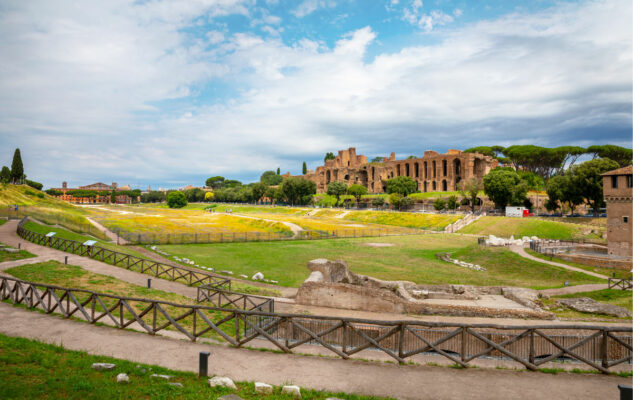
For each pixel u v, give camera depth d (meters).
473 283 29.58
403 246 53.72
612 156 126.38
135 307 16.45
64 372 8.65
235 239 55.53
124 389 7.92
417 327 13.89
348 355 10.58
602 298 24.36
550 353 12.70
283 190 152.25
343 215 110.50
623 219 38.28
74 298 13.54
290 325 14.56
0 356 9.20
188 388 8.16
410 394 8.45
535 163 145.25
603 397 8.39
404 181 131.50
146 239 49.53
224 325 15.29
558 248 42.75
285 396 8.01
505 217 77.50
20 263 23.16
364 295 17.58
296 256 42.41
